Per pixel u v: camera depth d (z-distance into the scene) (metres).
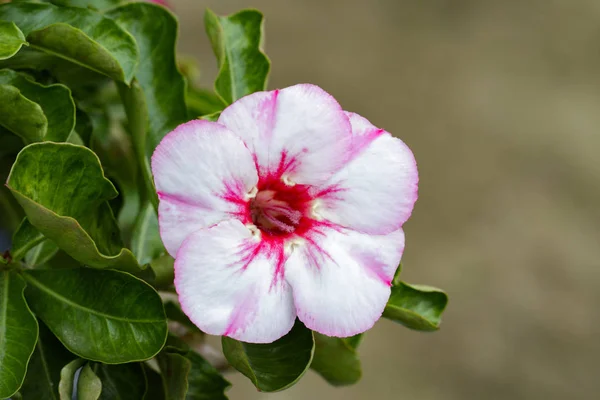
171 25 0.58
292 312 0.53
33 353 0.55
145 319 0.53
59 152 0.53
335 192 0.54
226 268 0.52
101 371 0.55
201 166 0.52
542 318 1.52
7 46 0.54
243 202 0.53
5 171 0.58
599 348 1.50
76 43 0.55
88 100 0.60
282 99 0.53
